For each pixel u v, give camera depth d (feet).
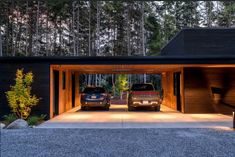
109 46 149.59
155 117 54.24
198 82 61.36
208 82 61.46
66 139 33.99
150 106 65.46
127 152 27.73
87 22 136.36
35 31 132.05
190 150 28.45
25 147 29.94
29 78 48.67
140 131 39.32
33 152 27.86
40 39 136.67
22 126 42.47
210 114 59.62
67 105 69.05
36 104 50.67
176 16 156.15
